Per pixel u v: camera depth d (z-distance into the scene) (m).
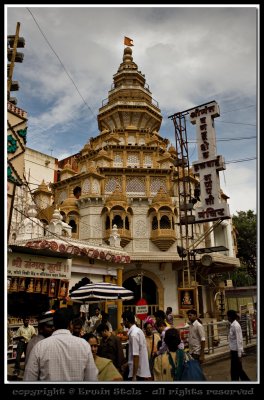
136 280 28.39
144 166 31.19
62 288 13.26
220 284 31.95
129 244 27.47
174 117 20.25
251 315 18.62
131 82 39.09
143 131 34.19
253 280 41.31
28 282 11.93
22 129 9.45
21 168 9.27
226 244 31.69
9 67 11.23
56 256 13.26
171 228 27.52
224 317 30.09
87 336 5.32
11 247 11.41
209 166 18.84
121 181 29.47
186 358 5.15
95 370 4.03
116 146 31.28
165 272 27.45
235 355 8.43
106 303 17.45
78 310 16.11
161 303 26.52
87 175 28.83
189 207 18.73
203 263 18.72
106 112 36.28
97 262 17.20
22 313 10.17
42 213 28.34
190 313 9.70
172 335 5.32
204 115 19.44
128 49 41.84
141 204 28.78
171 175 30.62
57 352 3.85
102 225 27.69
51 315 5.66
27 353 5.43
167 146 37.31
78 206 28.97
